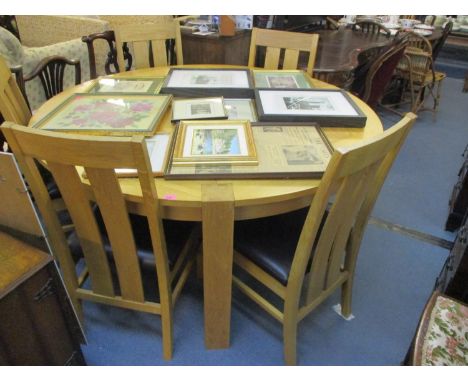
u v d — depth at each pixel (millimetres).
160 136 1190
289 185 983
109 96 1462
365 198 1150
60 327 1033
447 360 842
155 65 2182
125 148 755
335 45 2754
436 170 2598
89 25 3402
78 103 1388
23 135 795
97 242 1047
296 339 1323
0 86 1261
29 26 3754
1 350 857
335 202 903
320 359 1319
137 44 2082
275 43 2039
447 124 3396
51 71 2025
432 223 2043
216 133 1171
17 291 842
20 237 959
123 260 1066
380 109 3678
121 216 929
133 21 3420
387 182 2428
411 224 2031
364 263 1747
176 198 924
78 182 887
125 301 1204
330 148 1122
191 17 3020
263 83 1681
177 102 1438
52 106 1436
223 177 992
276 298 1539
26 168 909
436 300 990
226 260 1075
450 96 4137
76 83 2195
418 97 3393
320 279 1169
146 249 1164
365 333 1418
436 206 2195
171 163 1029
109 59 2322
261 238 1206
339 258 1201
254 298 1281
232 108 1433
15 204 878
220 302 1191
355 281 1647
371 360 1321
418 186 2396
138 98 1451
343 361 1314
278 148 1120
